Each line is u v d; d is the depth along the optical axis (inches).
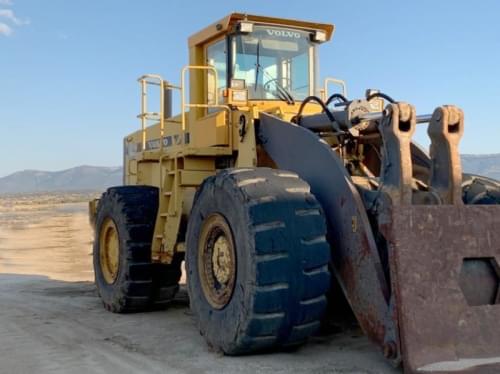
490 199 206.1
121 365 189.5
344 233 183.0
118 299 282.5
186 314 281.1
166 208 271.6
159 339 225.0
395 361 157.2
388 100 209.9
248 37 275.9
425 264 156.6
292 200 182.4
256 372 172.4
